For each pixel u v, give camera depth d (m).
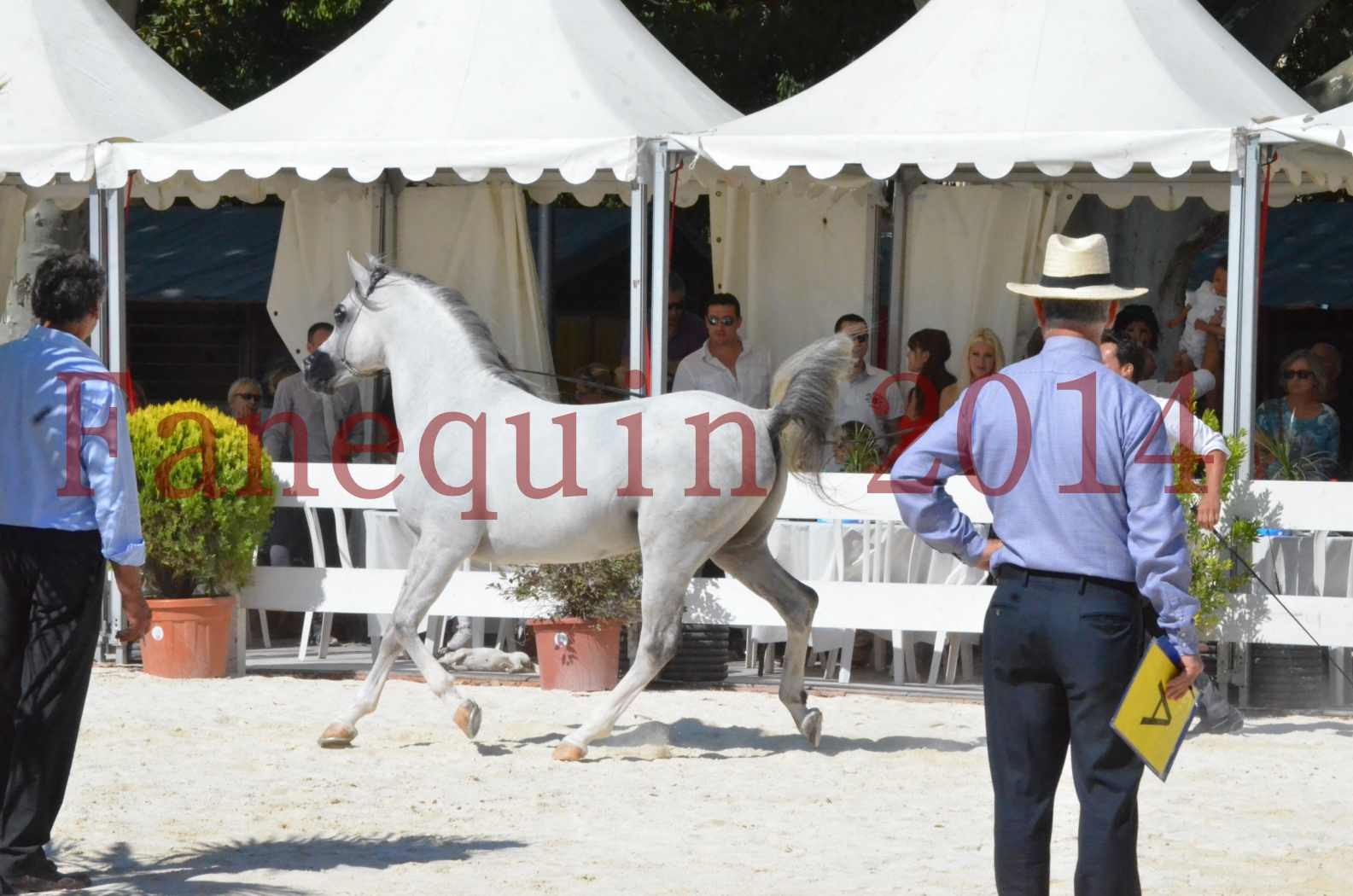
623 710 11.11
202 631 14.23
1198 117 13.84
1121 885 6.30
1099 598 6.36
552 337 20.56
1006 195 17.62
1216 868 8.37
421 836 8.92
